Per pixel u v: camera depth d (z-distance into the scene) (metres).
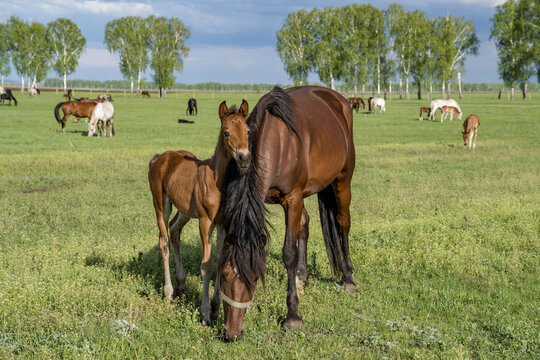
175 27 91.56
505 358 3.91
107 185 11.98
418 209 9.45
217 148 4.24
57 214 8.91
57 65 87.62
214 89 160.88
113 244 6.94
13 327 4.23
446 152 19.34
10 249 6.69
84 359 3.51
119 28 89.12
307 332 4.48
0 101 55.53
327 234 5.83
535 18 67.38
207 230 4.45
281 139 4.43
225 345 4.05
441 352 3.88
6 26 86.25
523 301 5.12
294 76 78.69
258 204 3.88
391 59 84.00
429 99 83.06
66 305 4.70
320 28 76.38
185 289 5.43
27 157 15.48
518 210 8.78
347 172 5.78
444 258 6.41
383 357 3.85
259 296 5.21
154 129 28.12
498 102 68.19
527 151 19.39
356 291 5.60
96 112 23.06
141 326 4.39
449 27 77.44
